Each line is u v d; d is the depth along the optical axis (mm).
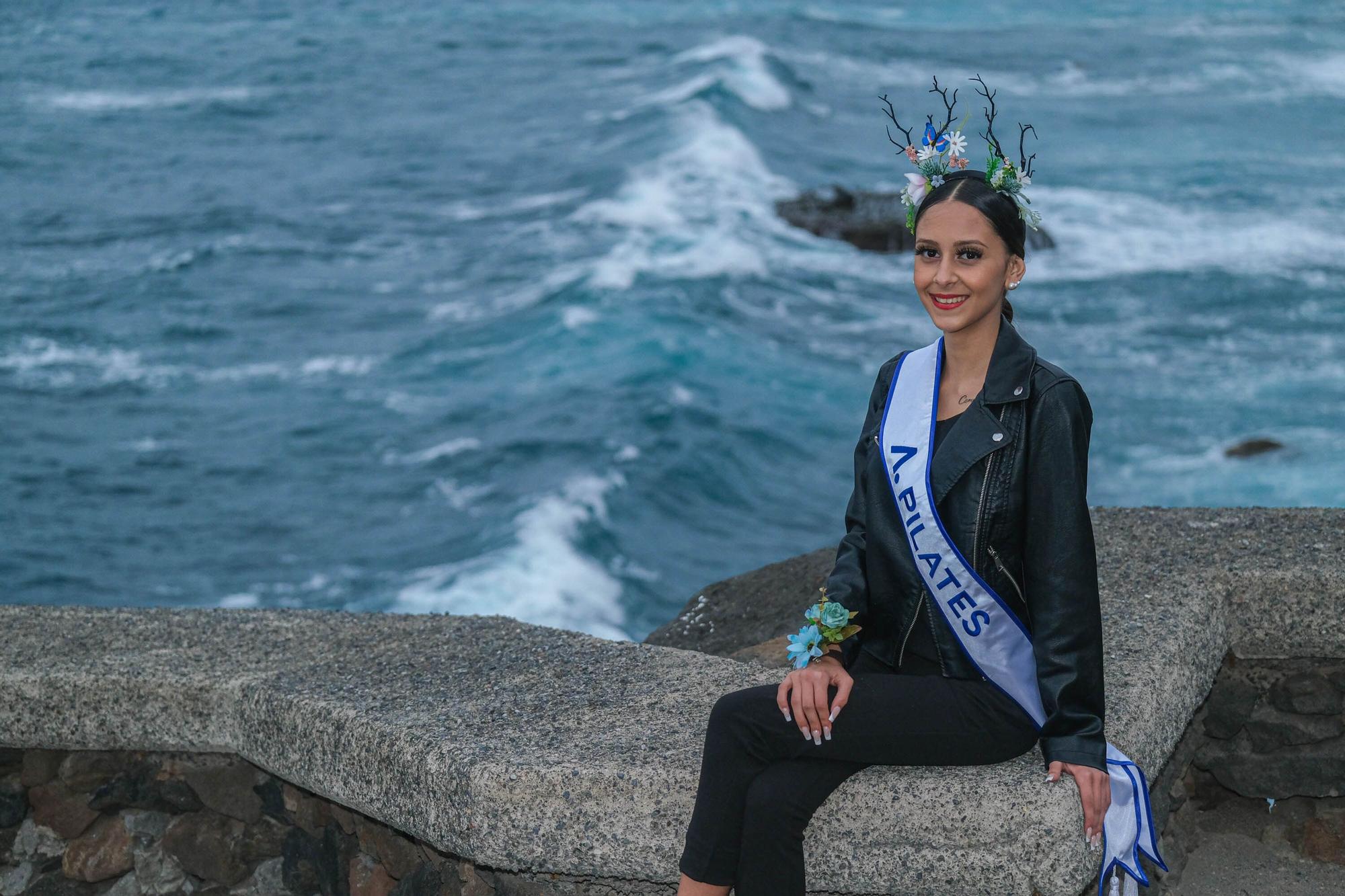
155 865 3654
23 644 3775
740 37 50438
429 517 15758
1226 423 17578
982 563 2672
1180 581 3686
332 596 13945
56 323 23766
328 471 17359
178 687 3463
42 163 36969
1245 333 21891
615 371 20156
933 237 2676
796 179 32531
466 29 59812
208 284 26188
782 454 17703
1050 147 37781
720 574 14523
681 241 27203
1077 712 2656
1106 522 4277
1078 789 2670
